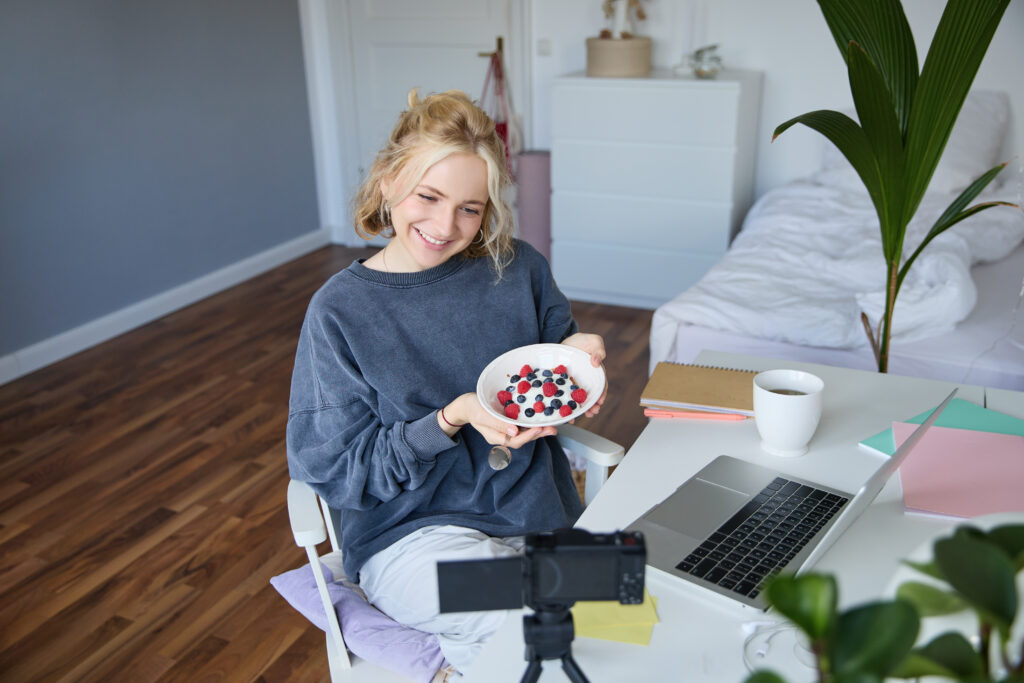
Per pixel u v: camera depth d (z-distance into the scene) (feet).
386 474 4.02
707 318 7.61
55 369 10.73
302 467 4.18
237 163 13.58
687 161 11.46
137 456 8.63
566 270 12.82
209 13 12.52
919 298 7.13
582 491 7.07
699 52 11.25
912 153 4.85
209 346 11.39
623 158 11.82
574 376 4.02
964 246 8.44
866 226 9.47
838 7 4.91
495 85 13.65
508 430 3.66
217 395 9.95
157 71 11.84
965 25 4.40
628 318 12.17
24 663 5.94
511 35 13.29
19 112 10.14
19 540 7.31
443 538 4.16
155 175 12.13
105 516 7.64
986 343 6.98
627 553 2.25
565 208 12.46
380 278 4.32
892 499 3.61
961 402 4.40
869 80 4.49
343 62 14.56
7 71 9.91
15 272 10.41
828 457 3.98
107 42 11.04
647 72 11.91
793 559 3.21
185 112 12.42
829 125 4.75
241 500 7.84
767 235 9.59
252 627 6.26
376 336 4.26
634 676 2.73
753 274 8.46
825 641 1.44
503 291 4.58
